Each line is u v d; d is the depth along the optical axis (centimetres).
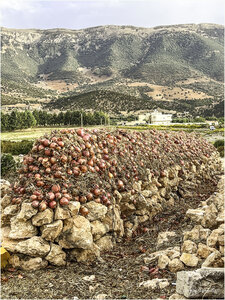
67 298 434
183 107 14900
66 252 551
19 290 450
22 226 536
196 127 5900
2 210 602
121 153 769
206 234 577
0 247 515
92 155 661
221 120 8581
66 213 541
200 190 1108
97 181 638
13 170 1248
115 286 468
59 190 569
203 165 1254
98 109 12269
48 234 529
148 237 677
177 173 1016
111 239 631
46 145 614
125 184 721
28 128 5403
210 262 461
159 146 1003
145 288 455
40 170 591
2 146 2148
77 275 502
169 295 431
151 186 833
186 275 411
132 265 539
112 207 636
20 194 595
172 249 566
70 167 614
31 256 523
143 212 750
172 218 773
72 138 656
